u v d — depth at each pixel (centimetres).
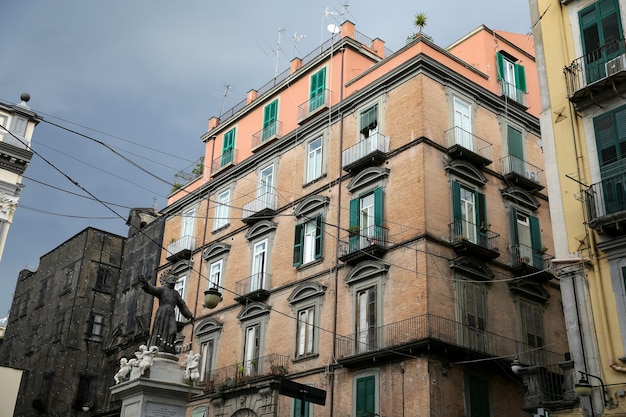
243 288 3569
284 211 3519
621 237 1783
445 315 2600
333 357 2856
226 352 3522
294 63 3872
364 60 3606
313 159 3456
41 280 5684
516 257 2986
